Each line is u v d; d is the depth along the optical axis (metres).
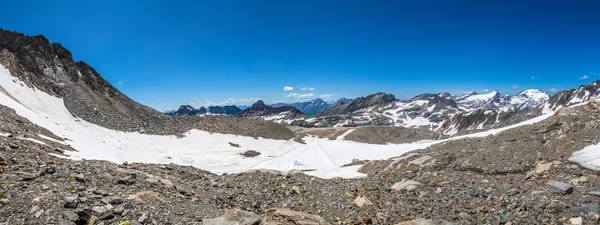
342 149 73.31
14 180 12.39
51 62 83.62
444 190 21.02
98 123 64.12
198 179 23.53
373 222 15.28
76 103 70.38
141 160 42.00
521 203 16.78
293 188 20.09
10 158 15.59
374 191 21.36
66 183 13.34
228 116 100.81
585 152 22.95
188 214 12.58
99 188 13.73
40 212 10.23
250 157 62.44
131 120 76.12
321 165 52.50
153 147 57.78
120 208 11.63
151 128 73.06
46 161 16.83
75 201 11.30
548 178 20.69
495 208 16.77
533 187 19.30
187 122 86.31
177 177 22.38
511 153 27.11
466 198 18.91
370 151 66.19
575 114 33.50
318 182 22.89
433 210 17.02
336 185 22.53
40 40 86.31
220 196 17.50
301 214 15.07
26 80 63.03
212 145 68.75
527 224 14.30
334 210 17.09
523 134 34.47
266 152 70.38
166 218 11.71
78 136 42.56
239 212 12.57
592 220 13.48
